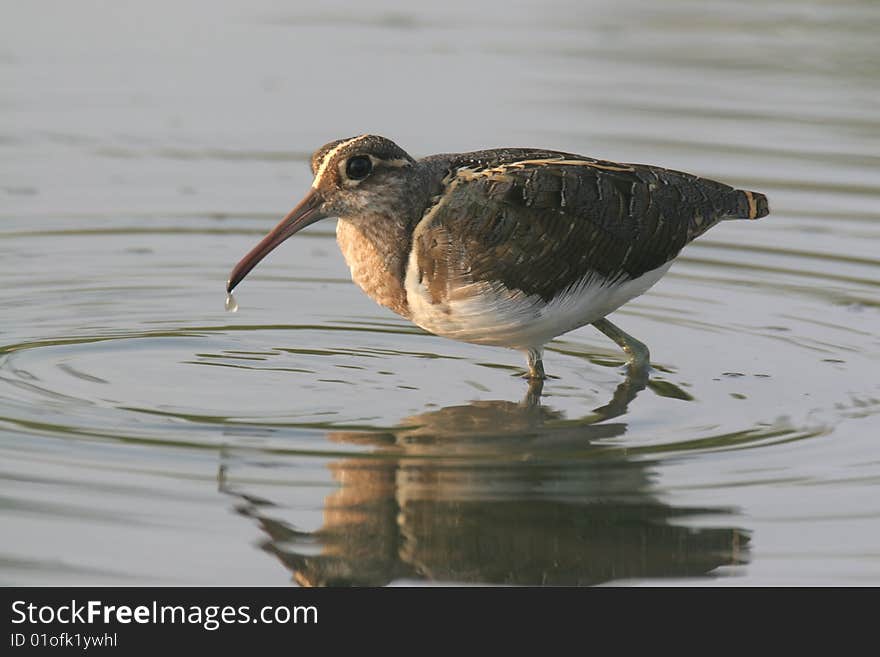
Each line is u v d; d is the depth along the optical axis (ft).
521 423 38.86
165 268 52.29
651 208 40.60
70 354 43.62
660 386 42.22
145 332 46.19
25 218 55.88
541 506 33.60
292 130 63.98
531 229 38.96
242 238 55.52
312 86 68.85
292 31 77.61
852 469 35.78
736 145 61.77
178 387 40.98
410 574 31.19
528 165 39.86
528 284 39.27
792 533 32.50
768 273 52.49
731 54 74.13
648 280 41.55
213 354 44.29
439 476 35.01
